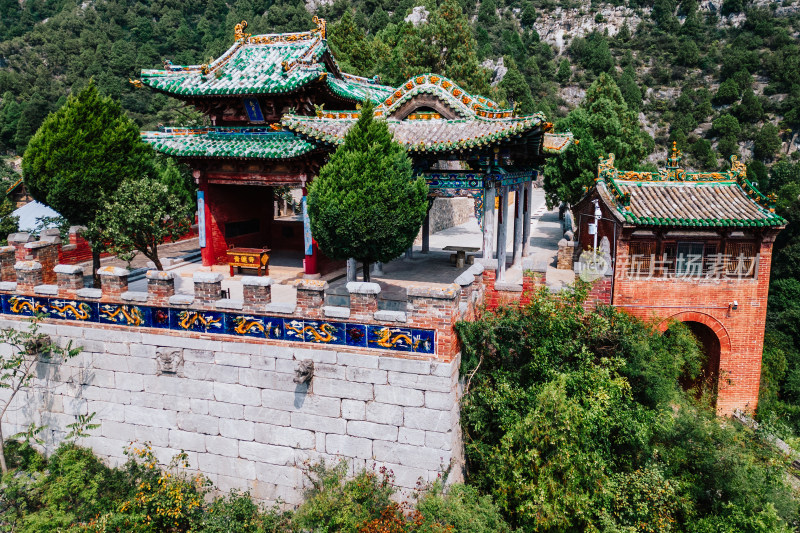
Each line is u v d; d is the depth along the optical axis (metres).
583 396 14.45
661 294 18.67
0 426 16.39
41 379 17.45
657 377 15.32
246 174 23.64
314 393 14.67
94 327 16.66
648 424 14.75
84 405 17.05
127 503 14.95
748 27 120.75
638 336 16.16
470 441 15.14
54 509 15.05
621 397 15.28
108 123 23.58
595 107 36.25
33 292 17.23
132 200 21.23
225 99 23.52
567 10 134.00
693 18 123.88
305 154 21.39
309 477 14.51
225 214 25.81
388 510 13.17
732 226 17.88
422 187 16.05
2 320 17.69
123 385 16.55
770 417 17.89
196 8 143.75
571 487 13.18
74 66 117.06
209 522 14.53
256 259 22.86
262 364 15.08
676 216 18.22
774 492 15.06
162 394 16.17
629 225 17.89
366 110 15.71
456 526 12.59
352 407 14.36
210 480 15.89
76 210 23.23
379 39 64.06
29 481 15.88
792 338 32.31
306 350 14.59
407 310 13.66
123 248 21.19
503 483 13.85
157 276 15.77
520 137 17.55
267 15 128.00
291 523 14.29
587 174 33.44
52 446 17.56
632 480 14.38
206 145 23.11
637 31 126.31
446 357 13.45
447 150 18.11
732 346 18.98
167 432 16.25
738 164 20.11
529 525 13.59
